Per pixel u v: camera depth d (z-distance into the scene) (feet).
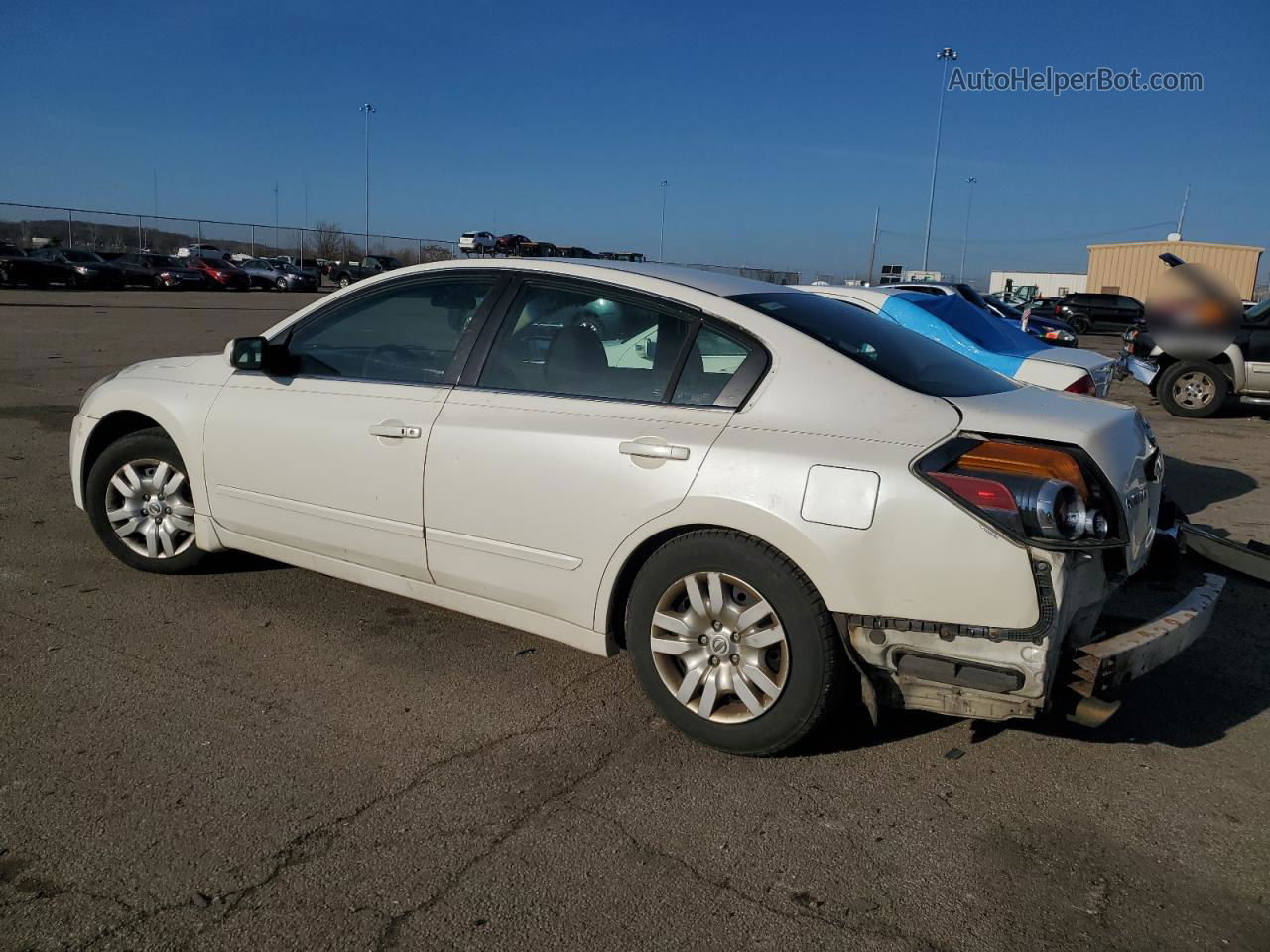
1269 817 9.81
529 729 11.16
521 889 8.34
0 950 7.36
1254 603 16.05
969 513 9.03
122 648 12.88
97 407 15.46
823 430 9.89
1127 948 7.86
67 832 8.85
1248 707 12.33
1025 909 8.29
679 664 10.89
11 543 16.98
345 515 12.91
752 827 9.35
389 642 13.46
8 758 10.07
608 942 7.72
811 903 8.27
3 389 34.68
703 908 8.16
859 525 9.36
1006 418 9.67
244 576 15.72
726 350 10.72
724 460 10.04
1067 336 49.16
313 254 165.99
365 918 7.89
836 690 9.93
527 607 11.74
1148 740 11.37
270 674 12.30
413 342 12.94
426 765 10.30
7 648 12.72
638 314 11.32
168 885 8.20
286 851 8.71
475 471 11.64
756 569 9.93
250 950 7.49
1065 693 9.54
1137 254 119.14
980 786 10.21
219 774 9.95
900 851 9.05
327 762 10.28
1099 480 9.43
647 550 10.98
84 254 117.70
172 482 15.07
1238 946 7.91
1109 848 9.20
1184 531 12.67
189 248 150.20
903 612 9.36
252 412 13.75
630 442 10.61
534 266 12.21
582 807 9.61
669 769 10.37
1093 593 9.57
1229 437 35.83
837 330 11.18
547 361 11.76
